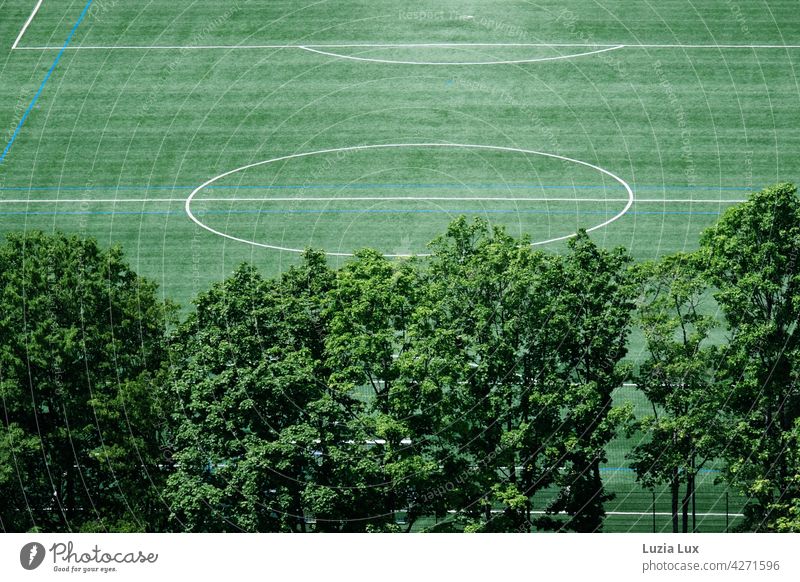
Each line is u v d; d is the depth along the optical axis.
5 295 63.12
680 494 70.00
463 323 61.75
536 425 60.50
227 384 59.69
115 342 62.97
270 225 91.88
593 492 61.31
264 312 61.88
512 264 62.06
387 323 60.34
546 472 60.53
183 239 90.88
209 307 62.84
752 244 61.16
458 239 64.75
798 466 58.41
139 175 95.75
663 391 62.28
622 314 61.66
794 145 96.06
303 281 64.19
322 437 58.47
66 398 62.44
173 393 61.66
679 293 61.94
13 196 94.38
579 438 60.41
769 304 60.91
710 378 65.44
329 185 94.81
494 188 94.12
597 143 97.12
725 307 61.44
